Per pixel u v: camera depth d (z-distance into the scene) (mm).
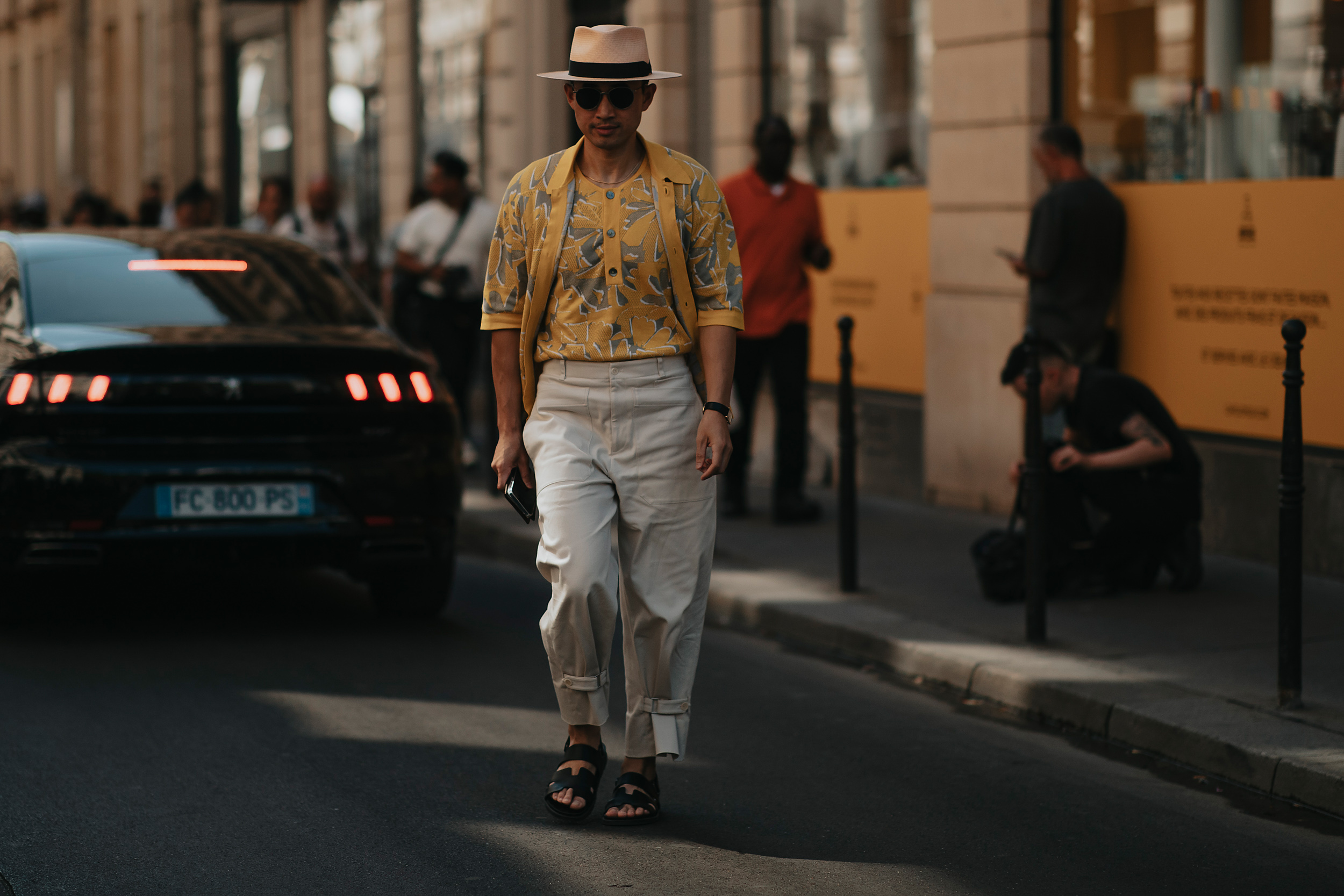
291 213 15000
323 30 22688
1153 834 5090
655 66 14734
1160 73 9773
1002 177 10633
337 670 7125
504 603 8711
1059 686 6426
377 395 7539
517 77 17438
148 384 7219
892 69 12031
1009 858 4840
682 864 4742
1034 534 7180
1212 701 6176
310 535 7383
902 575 8875
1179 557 8219
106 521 7176
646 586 4934
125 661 7246
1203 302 9328
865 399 12219
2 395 7156
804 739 6180
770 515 11039
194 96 29094
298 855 4793
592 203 4809
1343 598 8070
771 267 10500
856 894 4516
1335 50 8688
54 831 5000
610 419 4848
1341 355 8500
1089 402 8070
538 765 5734
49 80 41688
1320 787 5328
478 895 4477
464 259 13312
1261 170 9133
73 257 8203
